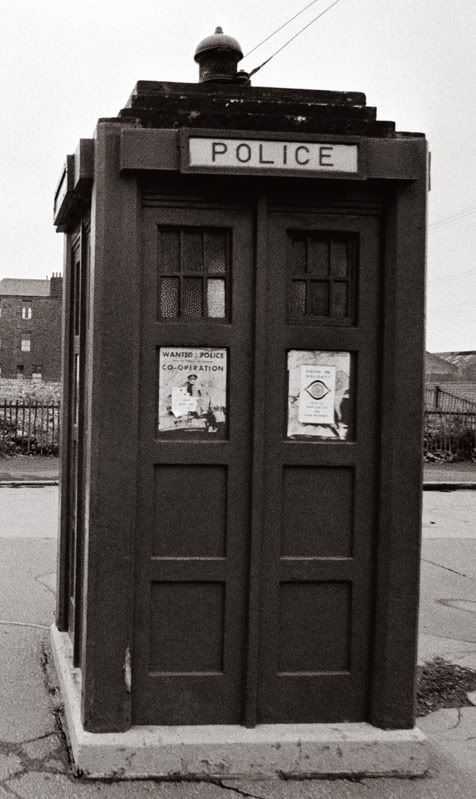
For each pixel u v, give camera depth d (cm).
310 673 358
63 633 480
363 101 358
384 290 353
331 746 347
